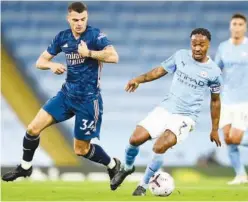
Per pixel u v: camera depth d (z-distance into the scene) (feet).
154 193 77.10
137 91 193.67
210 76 78.33
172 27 204.64
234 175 148.25
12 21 205.46
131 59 200.03
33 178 146.82
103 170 149.07
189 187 98.73
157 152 76.23
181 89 78.74
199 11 205.57
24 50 201.77
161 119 78.43
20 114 191.62
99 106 83.10
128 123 190.80
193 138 183.11
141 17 205.36
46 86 195.52
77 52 79.61
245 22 110.93
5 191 84.89
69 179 146.82
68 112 82.38
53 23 206.69
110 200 72.28
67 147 182.19
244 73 111.04
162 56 201.26
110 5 207.10
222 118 112.06
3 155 186.29
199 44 77.25
